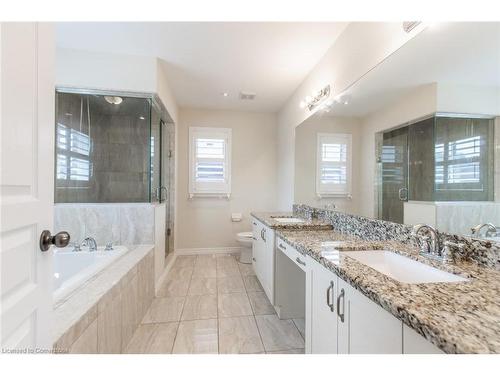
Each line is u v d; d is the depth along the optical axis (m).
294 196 3.22
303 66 2.62
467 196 1.06
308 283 1.42
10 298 0.64
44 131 0.79
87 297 1.38
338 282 1.08
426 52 1.27
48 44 0.82
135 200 2.71
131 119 2.72
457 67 1.11
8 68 0.64
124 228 2.54
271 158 4.22
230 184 4.10
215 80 2.98
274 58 2.47
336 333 1.09
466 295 0.77
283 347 1.73
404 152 1.45
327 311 1.18
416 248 1.33
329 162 2.31
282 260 2.14
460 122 1.10
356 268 1.04
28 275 0.72
